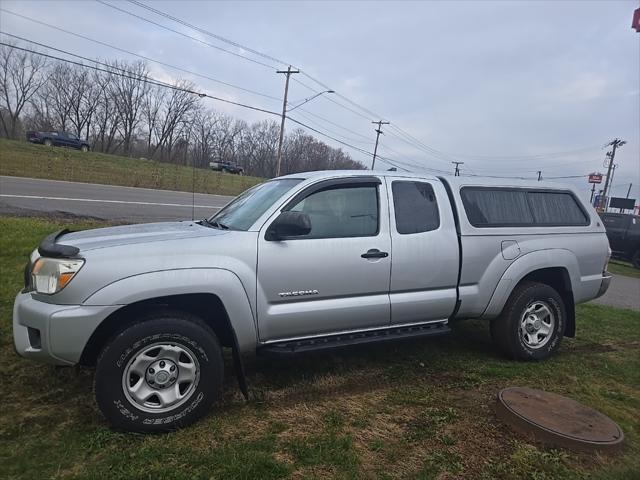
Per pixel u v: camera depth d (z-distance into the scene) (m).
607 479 2.77
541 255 4.76
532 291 4.70
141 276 3.07
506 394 3.70
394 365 4.46
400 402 3.69
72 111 68.94
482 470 2.82
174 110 70.19
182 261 3.21
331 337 3.85
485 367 4.52
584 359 5.04
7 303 5.09
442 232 4.27
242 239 3.44
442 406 3.65
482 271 4.48
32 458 2.70
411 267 4.08
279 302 3.54
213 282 3.23
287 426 3.22
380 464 2.84
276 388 3.83
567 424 3.25
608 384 4.36
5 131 65.19
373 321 3.96
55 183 22.42
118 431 3.03
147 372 3.08
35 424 3.07
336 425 3.27
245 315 3.38
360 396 3.77
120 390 2.99
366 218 3.98
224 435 3.07
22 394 3.45
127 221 12.15
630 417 3.66
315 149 75.56
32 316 2.97
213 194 30.94
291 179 4.14
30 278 3.19
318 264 3.65
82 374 3.78
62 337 2.92
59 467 2.63
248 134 75.31
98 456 2.76
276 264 3.49
